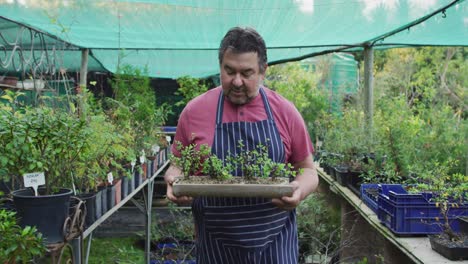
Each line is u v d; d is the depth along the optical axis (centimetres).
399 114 564
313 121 897
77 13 414
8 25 455
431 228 309
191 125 193
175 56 668
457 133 563
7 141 206
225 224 183
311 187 185
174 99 905
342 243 426
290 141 191
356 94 812
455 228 310
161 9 399
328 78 1119
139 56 668
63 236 213
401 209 310
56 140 219
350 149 538
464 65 955
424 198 309
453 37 490
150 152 523
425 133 556
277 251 187
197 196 175
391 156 480
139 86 562
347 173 511
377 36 487
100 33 496
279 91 918
